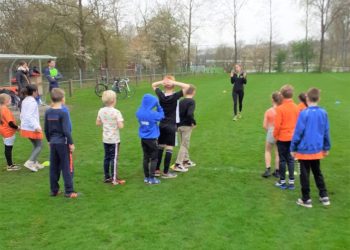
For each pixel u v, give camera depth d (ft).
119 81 66.23
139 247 13.84
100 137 33.14
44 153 28.09
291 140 18.04
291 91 19.34
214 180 21.34
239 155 26.66
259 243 14.08
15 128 23.47
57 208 17.49
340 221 15.98
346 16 190.60
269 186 20.31
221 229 15.21
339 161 24.98
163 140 21.52
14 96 50.70
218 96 66.54
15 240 14.49
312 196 18.83
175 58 169.89
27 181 21.57
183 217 16.35
